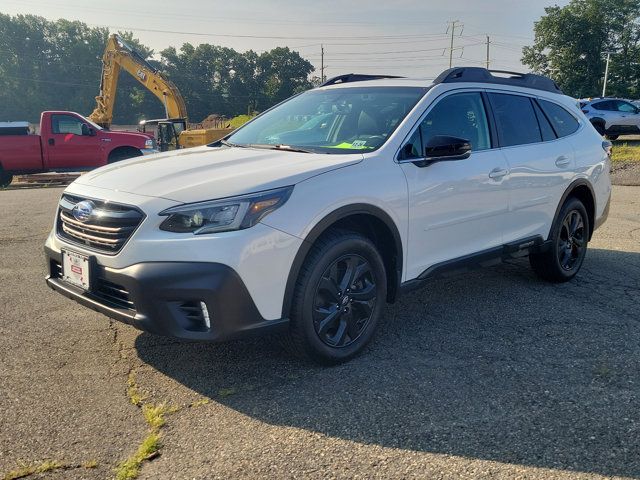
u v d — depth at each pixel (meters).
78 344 3.97
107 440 2.85
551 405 3.19
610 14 69.25
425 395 3.30
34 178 15.98
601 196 5.92
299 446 2.80
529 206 4.91
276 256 3.22
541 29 70.56
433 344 4.03
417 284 4.06
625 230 8.08
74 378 3.48
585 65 70.19
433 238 4.11
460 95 4.50
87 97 98.12
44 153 15.69
